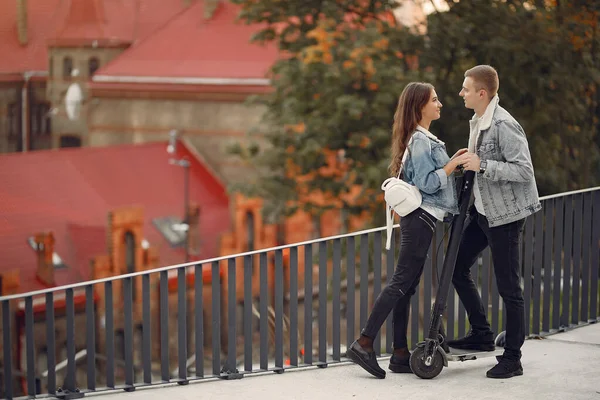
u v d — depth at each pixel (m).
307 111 33.03
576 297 8.29
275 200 35.59
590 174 23.61
